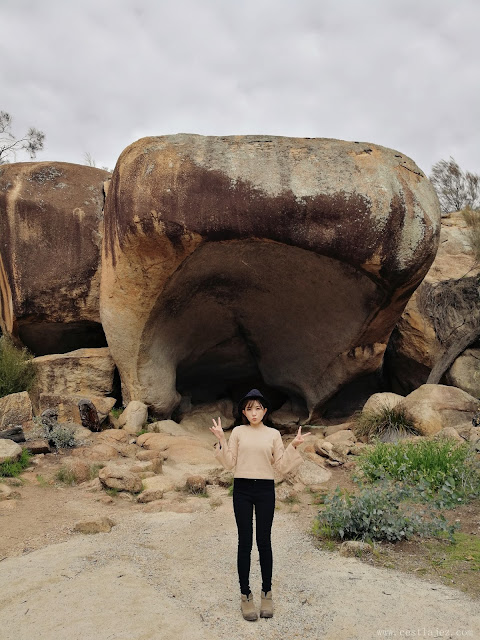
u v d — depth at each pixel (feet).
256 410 11.64
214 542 14.52
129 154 25.45
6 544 14.58
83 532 15.35
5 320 34.63
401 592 11.59
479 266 37.88
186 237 24.62
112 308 28.53
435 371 33.94
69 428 26.37
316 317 30.63
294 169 24.14
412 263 25.22
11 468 20.80
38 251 32.65
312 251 24.88
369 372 31.58
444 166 54.54
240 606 11.18
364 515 14.87
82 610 10.87
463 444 21.93
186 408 35.12
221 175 24.04
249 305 31.42
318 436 29.37
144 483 19.79
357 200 23.90
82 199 33.45
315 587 11.88
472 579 12.37
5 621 10.55
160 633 10.11
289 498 18.48
